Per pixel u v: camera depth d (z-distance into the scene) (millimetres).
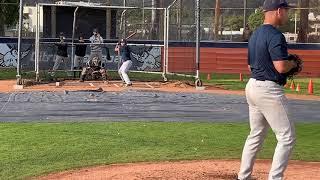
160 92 22547
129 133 12688
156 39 35438
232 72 36812
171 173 8641
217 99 20406
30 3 36812
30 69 32750
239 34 41156
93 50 27438
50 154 10219
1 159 9742
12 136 12078
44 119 14945
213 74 35125
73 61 28250
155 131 13086
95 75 27047
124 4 34969
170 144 11453
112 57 32406
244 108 17969
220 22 41062
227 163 9586
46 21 33594
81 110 16844
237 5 43562
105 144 11281
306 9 38438
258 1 42125
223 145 11477
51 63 30078
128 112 16594
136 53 32781
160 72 29641
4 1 39656
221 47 36844
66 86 24500
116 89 23453
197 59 24812
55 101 18984
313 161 10000
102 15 34562
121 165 9367
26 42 33656
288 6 7059
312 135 13078
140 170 8898
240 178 7625
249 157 7527
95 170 8961
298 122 15141
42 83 25234
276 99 6945
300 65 7004
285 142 7004
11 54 34031
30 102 18625
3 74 30891
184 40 35500
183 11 36750
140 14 38500
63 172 8820
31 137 11961
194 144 11516
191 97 20938
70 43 27328
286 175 8617
